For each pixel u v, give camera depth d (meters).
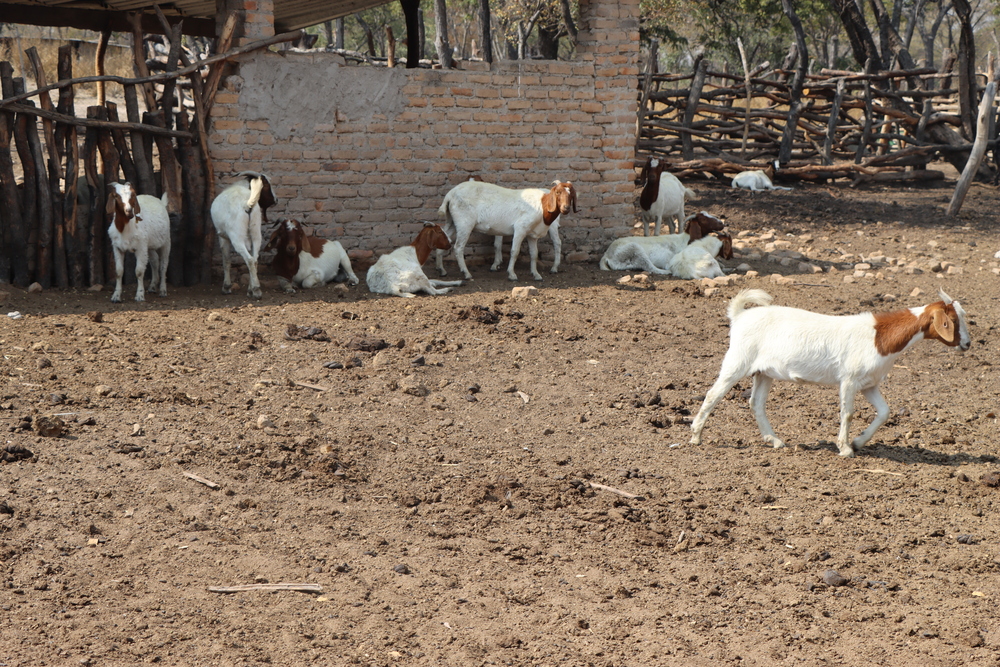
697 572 5.10
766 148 23.05
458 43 44.41
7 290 10.39
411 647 4.28
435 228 11.87
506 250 13.58
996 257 14.43
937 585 5.02
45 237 10.69
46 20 15.09
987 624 4.61
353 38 46.88
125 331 9.16
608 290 11.91
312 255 11.50
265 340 9.12
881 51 26.86
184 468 6.10
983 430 7.45
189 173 11.37
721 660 4.27
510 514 5.74
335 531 5.41
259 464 6.21
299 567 4.96
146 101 13.21
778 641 4.43
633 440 7.10
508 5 31.11
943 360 9.30
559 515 5.76
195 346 8.80
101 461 6.09
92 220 10.98
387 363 8.58
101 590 4.61
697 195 19.89
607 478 6.36
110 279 11.24
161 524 5.34
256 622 4.41
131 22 11.05
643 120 21.47
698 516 5.81
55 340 8.69
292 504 5.71
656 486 6.26
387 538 5.36
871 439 7.23
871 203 19.25
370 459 6.50
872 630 4.55
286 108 11.80
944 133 22.73
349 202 12.36
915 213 18.36
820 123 24.06
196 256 11.51
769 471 6.53
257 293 10.99
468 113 12.76
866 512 5.89
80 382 7.60
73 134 10.75
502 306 10.92
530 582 4.94
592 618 4.60
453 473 6.33
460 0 36.41
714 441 7.11
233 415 7.14
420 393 7.89
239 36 11.58
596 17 13.20
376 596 4.71
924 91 23.23
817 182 22.33
